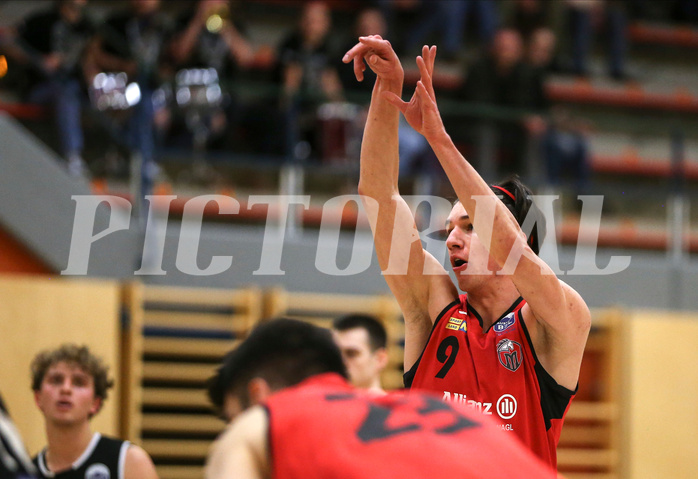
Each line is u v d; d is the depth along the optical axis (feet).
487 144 45.52
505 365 14.75
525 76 49.85
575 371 14.76
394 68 14.69
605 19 65.36
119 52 41.39
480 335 15.11
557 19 63.82
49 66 40.04
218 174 42.37
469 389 14.78
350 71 47.06
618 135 50.26
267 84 46.06
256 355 11.09
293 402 10.05
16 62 39.96
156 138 41.09
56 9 41.09
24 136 37.17
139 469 21.58
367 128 15.15
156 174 41.01
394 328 40.47
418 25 59.47
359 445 9.53
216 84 42.52
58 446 21.39
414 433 9.77
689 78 69.10
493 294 15.38
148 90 40.27
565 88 61.67
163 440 38.96
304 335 11.23
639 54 68.80
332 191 43.62
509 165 45.93
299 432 9.68
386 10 57.88
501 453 9.83
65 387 21.36
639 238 48.01
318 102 43.78
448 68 58.85
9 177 36.76
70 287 35.78
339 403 10.08
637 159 50.16
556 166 46.91
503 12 63.93
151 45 44.34
